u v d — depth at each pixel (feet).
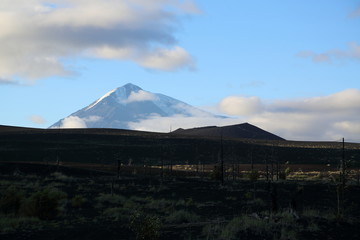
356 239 73.41
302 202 137.59
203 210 124.77
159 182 212.43
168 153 435.53
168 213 116.57
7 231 87.76
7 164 247.29
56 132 559.79
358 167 311.06
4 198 118.73
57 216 112.78
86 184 195.21
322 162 404.98
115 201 142.10
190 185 200.13
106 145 463.01
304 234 74.90
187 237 74.54
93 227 91.71
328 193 162.50
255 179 226.99
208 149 469.57
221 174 215.10
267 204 136.15
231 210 124.06
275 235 73.20
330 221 84.64
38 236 82.12
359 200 142.10
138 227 74.84
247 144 513.86
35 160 372.99
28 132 553.23
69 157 393.50
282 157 431.02
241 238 72.02
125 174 260.21
